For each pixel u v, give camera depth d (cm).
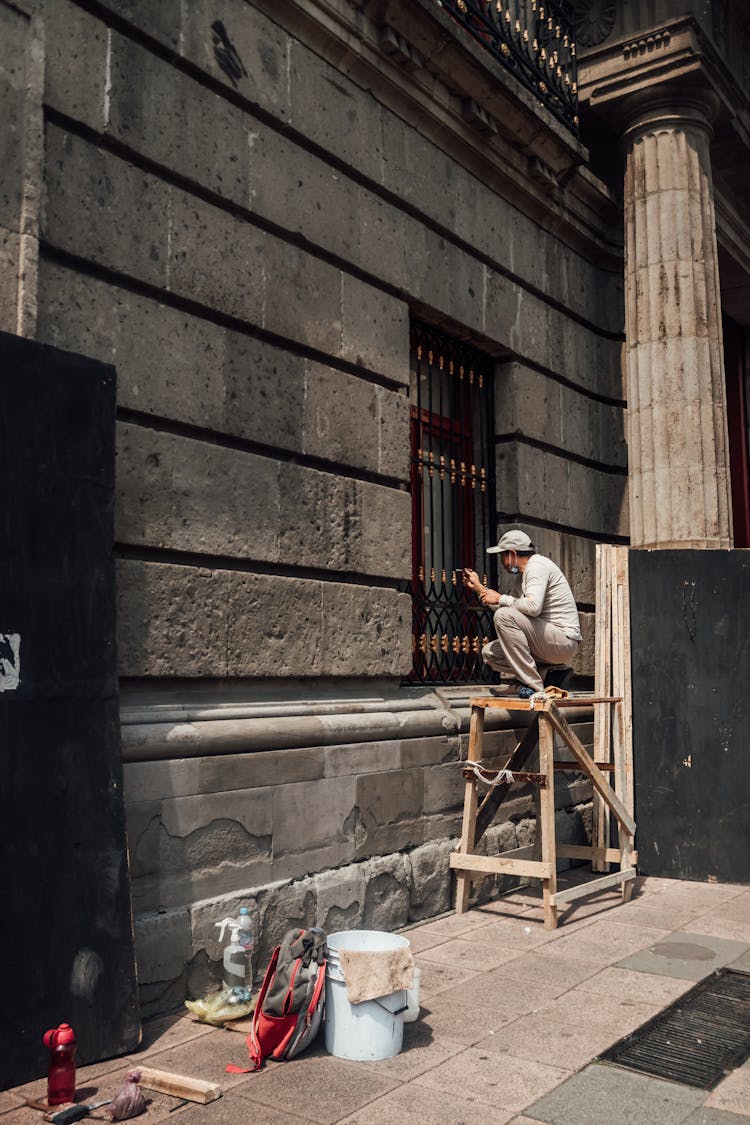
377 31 616
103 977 375
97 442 410
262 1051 376
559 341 840
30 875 357
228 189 518
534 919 599
